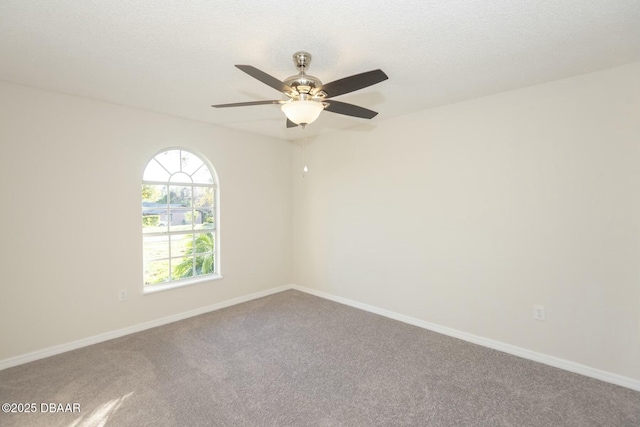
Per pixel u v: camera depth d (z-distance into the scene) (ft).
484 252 9.57
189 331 10.61
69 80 8.14
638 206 7.25
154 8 5.17
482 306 9.66
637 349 7.34
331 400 6.97
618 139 7.45
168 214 11.71
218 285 12.85
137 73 7.72
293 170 15.60
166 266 11.71
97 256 9.77
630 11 5.29
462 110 9.89
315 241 14.70
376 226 12.30
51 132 8.88
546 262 8.50
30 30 5.84
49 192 8.89
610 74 7.50
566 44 6.40
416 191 11.07
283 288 15.49
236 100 9.68
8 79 8.06
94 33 5.95
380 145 12.08
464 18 5.48
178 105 10.16
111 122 9.94
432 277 10.75
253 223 14.06
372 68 7.41
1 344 8.23
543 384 7.57
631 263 7.36
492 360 8.71
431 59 7.00
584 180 7.89
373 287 12.48
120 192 10.18
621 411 6.61
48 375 7.89
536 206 8.61
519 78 8.08
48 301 8.92
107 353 9.06
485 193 9.50
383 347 9.48
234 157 13.25
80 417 6.38
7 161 8.24
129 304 10.46
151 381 7.65
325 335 10.32
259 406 6.75
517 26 5.74
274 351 9.20
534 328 8.73
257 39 6.15
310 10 5.23
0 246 8.19
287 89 6.13
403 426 6.19
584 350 8.00
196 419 6.35
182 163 11.98
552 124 8.30
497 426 6.19
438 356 8.93
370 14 5.34
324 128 13.14
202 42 6.27
